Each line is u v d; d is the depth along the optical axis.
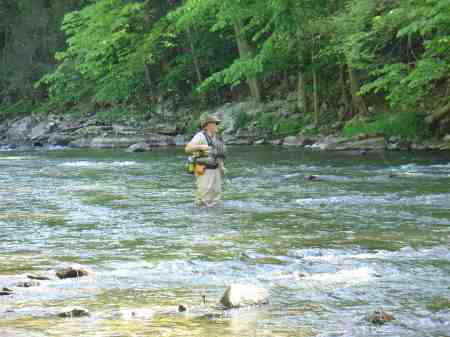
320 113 28.70
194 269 6.21
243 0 27.38
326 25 25.83
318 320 4.44
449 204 10.38
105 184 14.34
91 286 5.52
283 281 5.64
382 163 17.77
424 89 23.97
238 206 10.64
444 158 18.83
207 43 36.53
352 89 26.31
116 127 34.84
